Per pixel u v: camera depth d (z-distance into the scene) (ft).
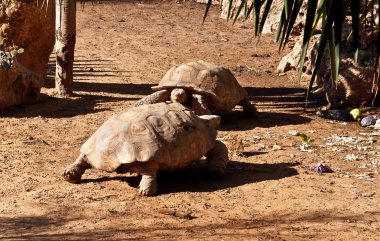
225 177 27.32
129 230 20.56
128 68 62.13
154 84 54.08
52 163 29.12
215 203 23.81
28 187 25.48
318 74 47.21
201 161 29.91
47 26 50.21
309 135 35.78
